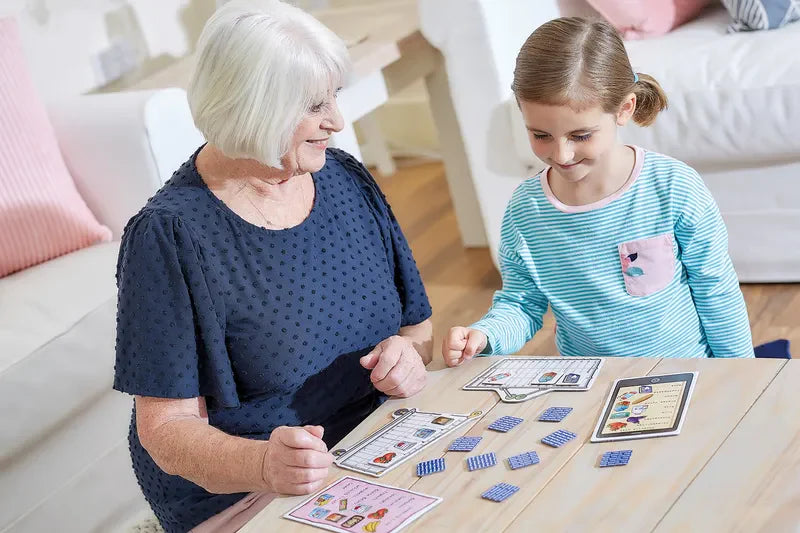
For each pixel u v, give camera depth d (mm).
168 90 2191
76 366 1889
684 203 1448
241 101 1196
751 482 949
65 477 1913
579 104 1336
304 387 1375
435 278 2939
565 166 1412
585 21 1397
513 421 1168
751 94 2184
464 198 3029
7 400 1776
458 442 1149
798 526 880
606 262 1504
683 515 928
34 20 2566
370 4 3434
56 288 1995
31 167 2143
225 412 1352
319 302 1354
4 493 1810
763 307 2340
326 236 1391
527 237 1564
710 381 1141
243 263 1308
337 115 1279
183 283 1251
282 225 1355
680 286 1508
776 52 2223
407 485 1091
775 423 1029
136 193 2215
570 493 1002
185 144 2207
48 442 1879
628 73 1396
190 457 1214
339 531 1021
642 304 1501
